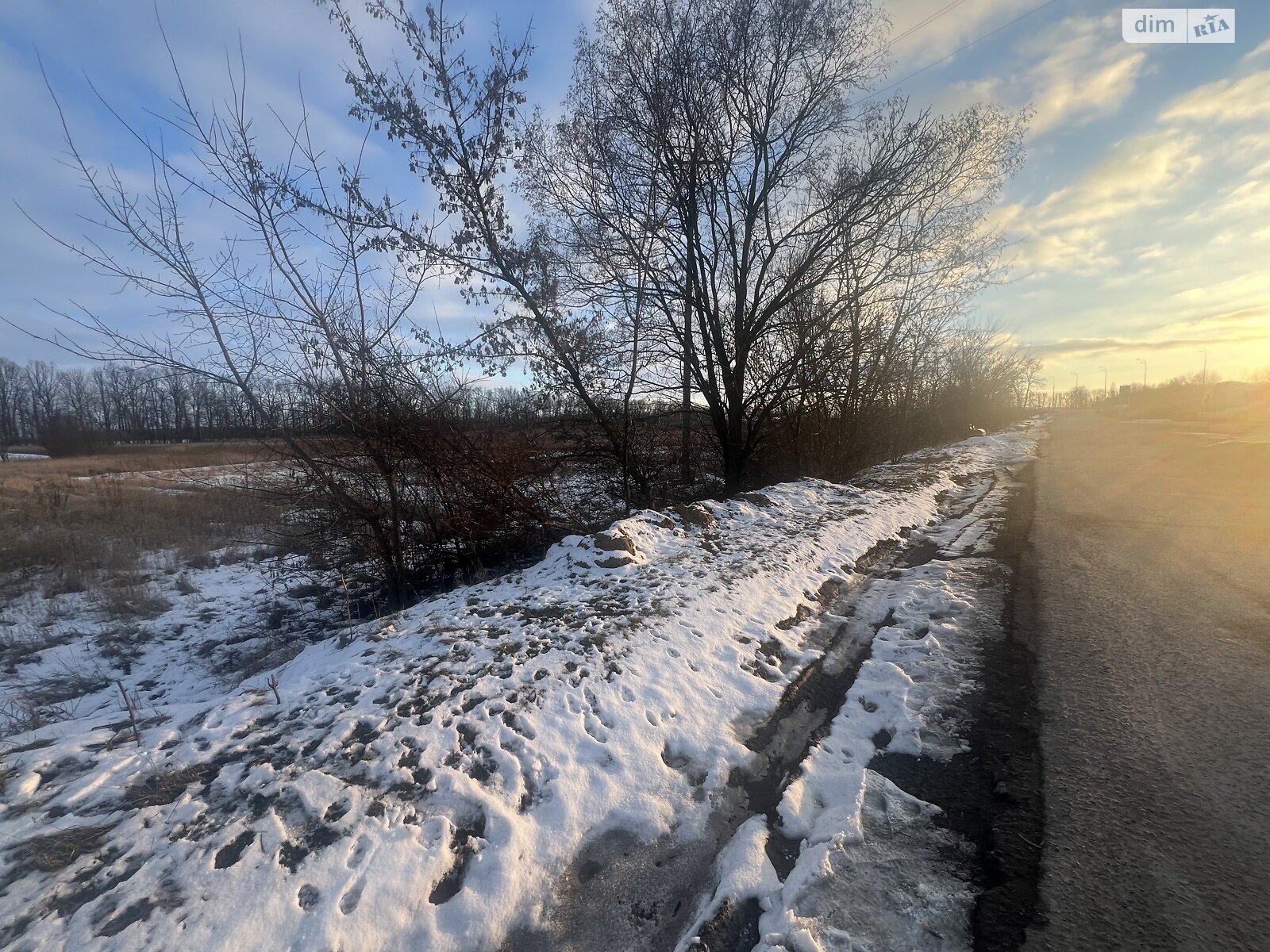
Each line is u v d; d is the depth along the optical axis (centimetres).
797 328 1305
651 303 1238
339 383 797
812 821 320
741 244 1370
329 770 329
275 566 1045
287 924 244
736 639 523
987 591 682
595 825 316
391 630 518
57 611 881
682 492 1409
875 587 720
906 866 284
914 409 2484
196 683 656
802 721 427
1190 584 687
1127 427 4288
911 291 1652
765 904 266
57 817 294
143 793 311
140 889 256
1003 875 277
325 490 815
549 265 1120
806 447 1579
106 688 650
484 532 920
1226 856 283
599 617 532
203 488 973
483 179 1017
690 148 1227
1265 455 1923
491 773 336
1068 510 1175
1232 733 383
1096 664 487
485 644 479
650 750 371
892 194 1255
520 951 250
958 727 403
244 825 290
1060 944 240
